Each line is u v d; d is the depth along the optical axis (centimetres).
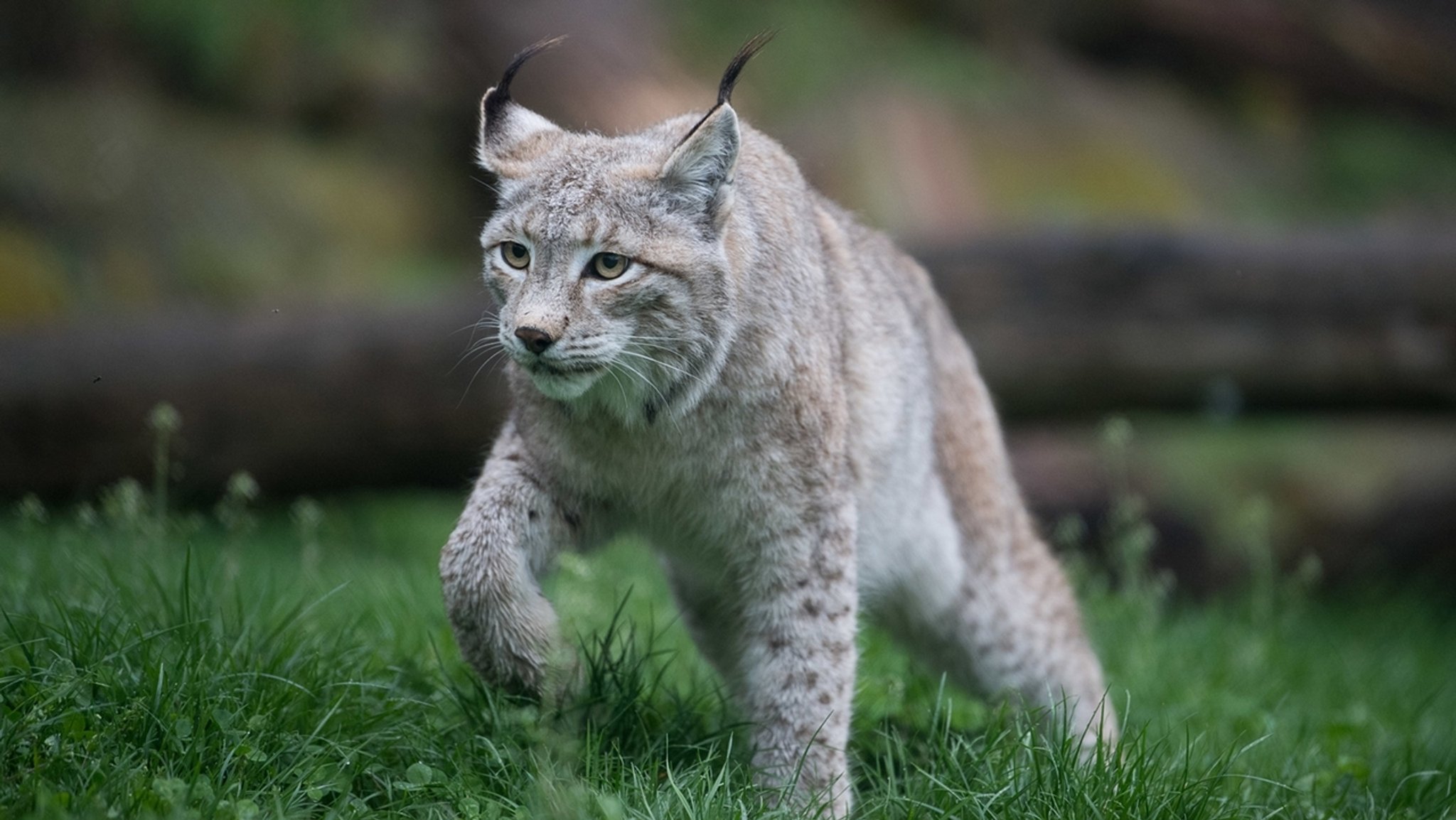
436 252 1889
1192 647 1027
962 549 806
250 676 627
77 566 791
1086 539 1617
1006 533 830
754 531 650
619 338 609
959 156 2000
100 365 1237
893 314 757
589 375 604
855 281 734
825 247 721
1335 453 1744
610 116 1833
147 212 1652
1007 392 1333
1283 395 1368
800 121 1973
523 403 648
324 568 970
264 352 1256
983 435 832
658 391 627
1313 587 1587
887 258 796
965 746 659
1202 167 2248
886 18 2253
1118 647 991
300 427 1263
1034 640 828
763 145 703
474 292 1330
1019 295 1316
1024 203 1988
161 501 874
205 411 1251
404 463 1297
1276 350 1338
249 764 571
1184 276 1330
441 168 1961
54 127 1680
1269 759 767
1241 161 2316
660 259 608
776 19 2119
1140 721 834
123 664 616
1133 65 2433
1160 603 1181
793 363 642
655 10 2038
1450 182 2400
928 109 2050
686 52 2017
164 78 1858
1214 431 1736
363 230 1803
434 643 718
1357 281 1338
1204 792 639
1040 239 1329
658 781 608
